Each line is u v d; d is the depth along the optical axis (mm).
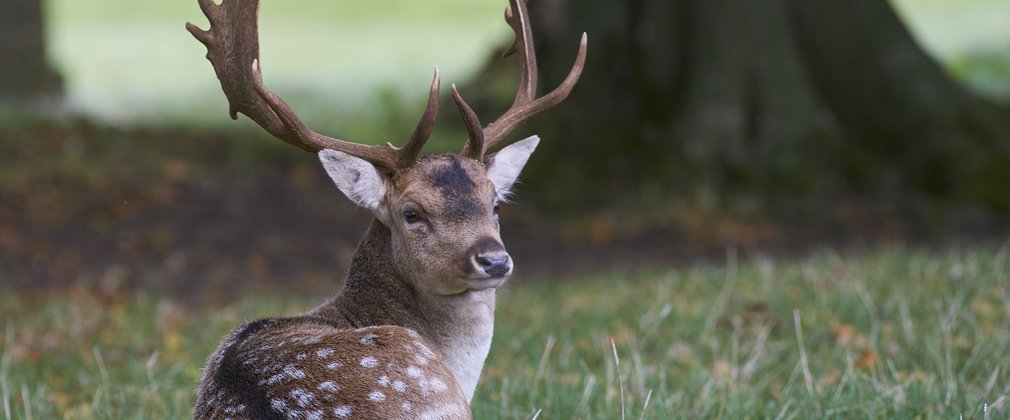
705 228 15078
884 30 16453
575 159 16500
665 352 8719
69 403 7961
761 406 7023
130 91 26391
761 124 16016
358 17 39250
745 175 15812
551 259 14406
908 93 16188
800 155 15859
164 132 19406
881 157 16188
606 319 9766
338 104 24047
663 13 16578
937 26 29953
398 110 22578
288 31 36750
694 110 16094
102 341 9781
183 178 17031
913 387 7098
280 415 4891
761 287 10430
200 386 5621
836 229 15047
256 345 5371
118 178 16703
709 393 7387
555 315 10156
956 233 14836
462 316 6117
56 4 42562
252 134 19656
